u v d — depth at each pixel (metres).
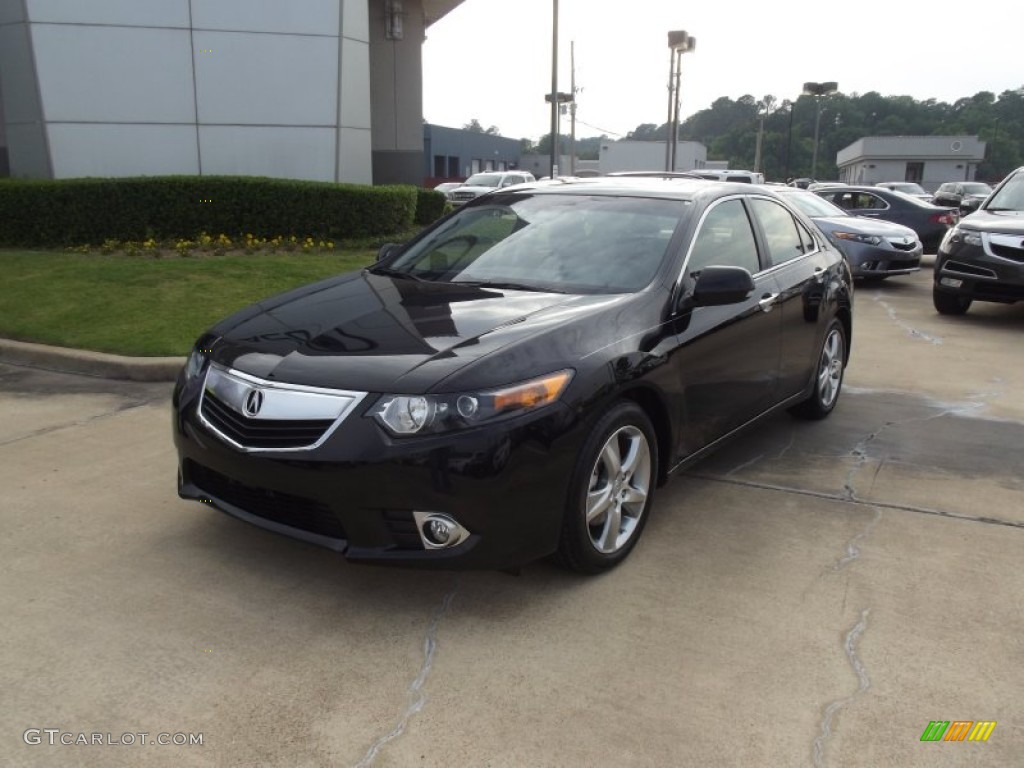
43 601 3.28
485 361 3.12
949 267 9.72
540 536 3.18
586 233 4.33
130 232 11.56
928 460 4.99
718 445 4.36
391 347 3.28
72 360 6.75
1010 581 3.54
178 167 13.20
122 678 2.82
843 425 5.68
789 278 4.96
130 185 11.45
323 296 4.01
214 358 3.54
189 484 3.61
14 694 2.73
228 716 2.65
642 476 3.69
